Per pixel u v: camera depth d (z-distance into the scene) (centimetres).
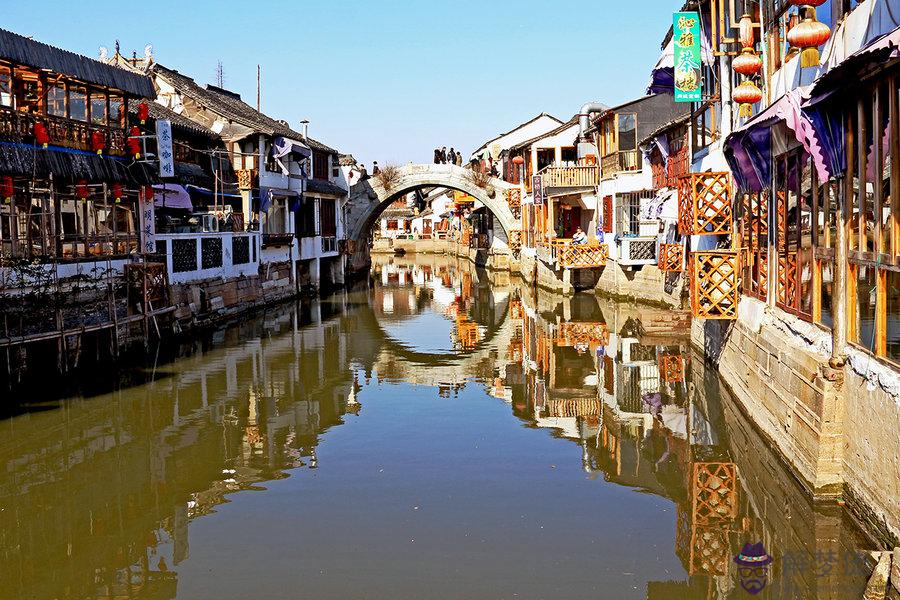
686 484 1216
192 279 2775
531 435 1498
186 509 1148
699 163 2245
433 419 1628
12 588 927
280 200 3862
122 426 1559
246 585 914
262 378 2009
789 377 1184
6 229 1892
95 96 2192
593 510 1120
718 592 873
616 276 3416
